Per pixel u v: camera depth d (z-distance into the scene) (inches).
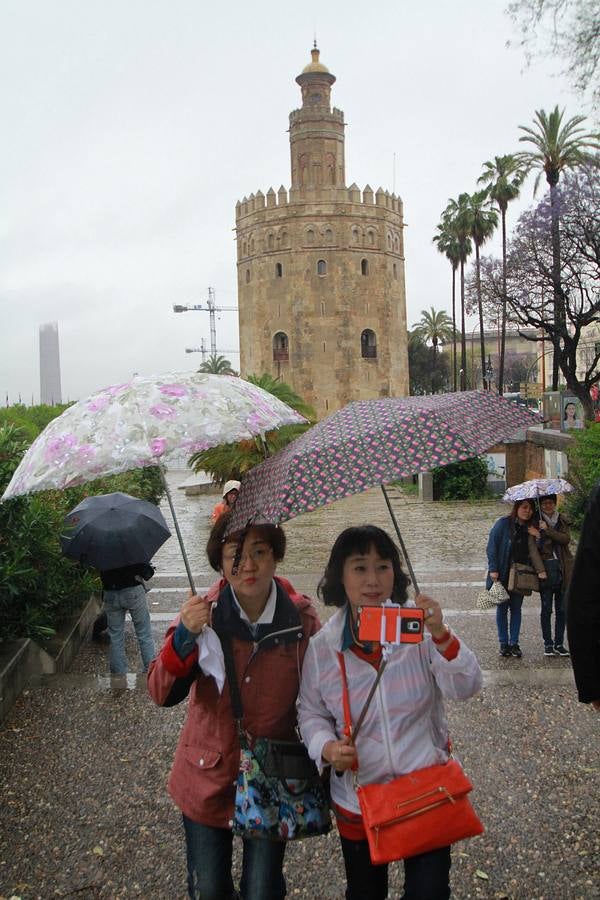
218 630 118.6
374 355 2566.4
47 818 187.5
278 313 2536.9
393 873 161.6
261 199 2539.4
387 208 2568.9
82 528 300.4
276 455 119.0
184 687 118.4
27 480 115.5
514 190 1819.6
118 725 243.0
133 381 126.3
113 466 113.3
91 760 218.8
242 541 117.4
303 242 2482.8
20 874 164.7
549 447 868.6
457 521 812.0
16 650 279.7
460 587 473.7
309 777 116.8
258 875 113.0
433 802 106.9
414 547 642.8
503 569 324.2
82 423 119.8
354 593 116.1
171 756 219.1
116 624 309.0
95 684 280.7
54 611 364.8
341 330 2496.3
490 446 109.0
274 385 1325.0
